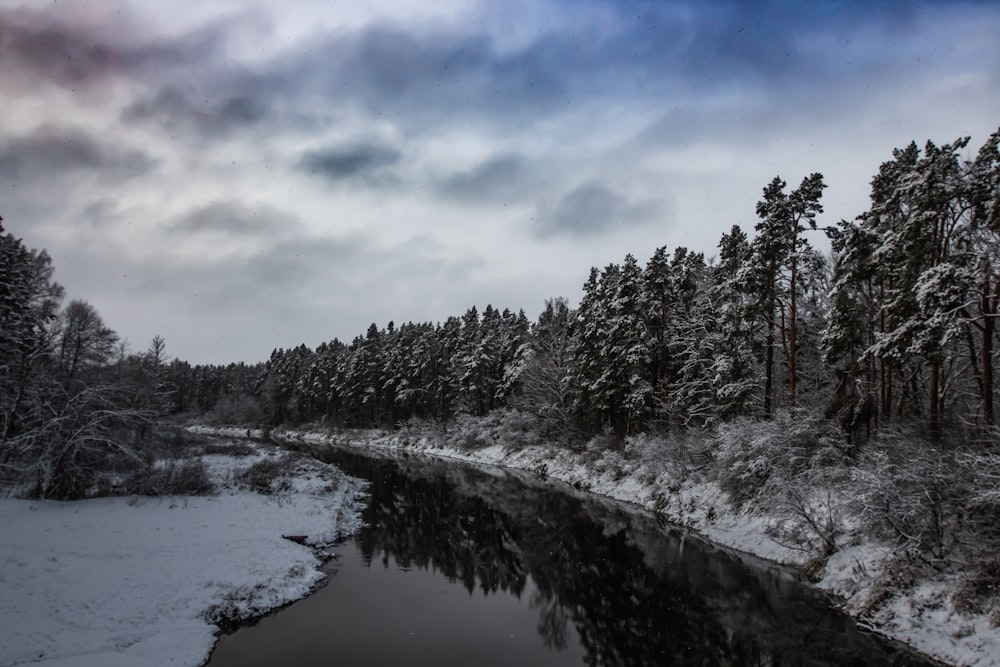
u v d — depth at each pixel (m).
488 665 11.19
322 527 20.98
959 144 16.75
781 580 15.94
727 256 30.70
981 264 15.52
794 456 19.36
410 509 27.73
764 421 22.03
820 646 11.66
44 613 10.13
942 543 12.65
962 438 15.22
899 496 13.23
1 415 22.08
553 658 11.65
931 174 16.80
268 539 17.69
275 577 14.32
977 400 21.59
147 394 33.81
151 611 11.28
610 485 32.66
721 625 13.20
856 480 15.00
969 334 18.02
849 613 13.11
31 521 16.52
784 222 23.45
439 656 11.51
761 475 20.78
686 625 13.39
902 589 12.62
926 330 15.59
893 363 19.11
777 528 18.16
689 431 28.30
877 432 18.69
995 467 11.99
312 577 15.35
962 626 10.77
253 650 10.95
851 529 15.66
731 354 26.45
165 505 20.62
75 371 27.89
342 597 14.45
